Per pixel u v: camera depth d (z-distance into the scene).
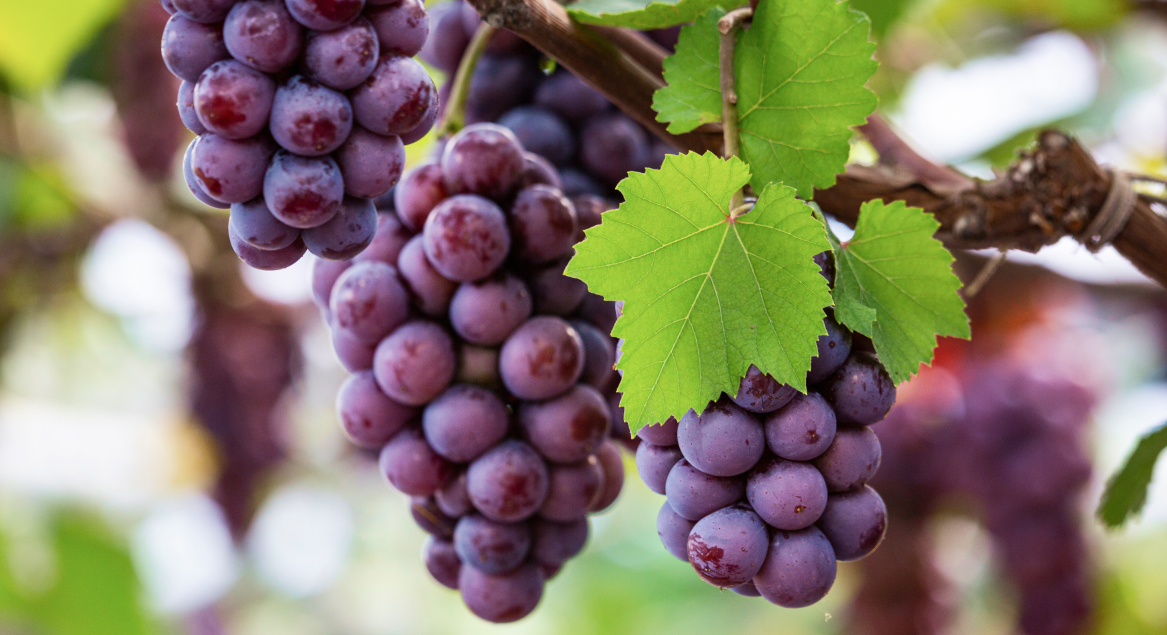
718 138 0.79
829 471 0.73
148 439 1.97
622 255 0.72
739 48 0.75
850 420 0.73
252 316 1.57
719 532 0.72
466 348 0.80
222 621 2.33
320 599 2.47
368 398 0.80
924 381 1.38
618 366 0.73
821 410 0.72
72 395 1.99
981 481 1.28
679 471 0.73
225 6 0.72
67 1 1.27
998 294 1.35
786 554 0.72
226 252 1.54
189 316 1.57
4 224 1.47
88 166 1.52
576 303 0.81
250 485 1.55
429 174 0.79
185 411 1.59
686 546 0.74
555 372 0.78
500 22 0.77
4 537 1.55
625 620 2.02
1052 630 1.21
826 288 0.71
